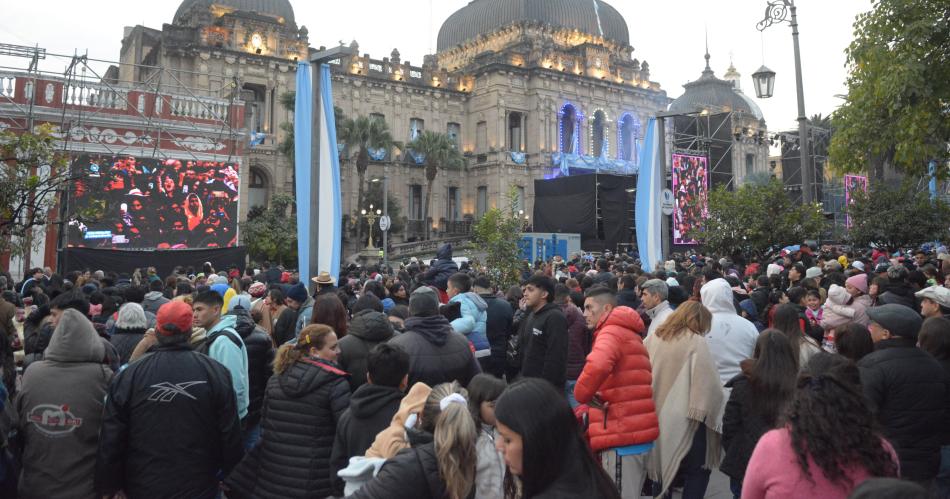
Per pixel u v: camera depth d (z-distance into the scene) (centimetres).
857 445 283
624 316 560
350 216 6041
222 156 3312
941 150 1287
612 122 7175
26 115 2912
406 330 595
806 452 293
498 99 6644
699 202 2150
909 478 482
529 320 737
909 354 500
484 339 880
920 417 483
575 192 4122
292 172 5819
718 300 688
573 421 281
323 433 504
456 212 6894
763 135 4838
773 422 498
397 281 1118
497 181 6562
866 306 857
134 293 945
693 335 598
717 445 616
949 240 2292
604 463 545
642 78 7488
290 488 490
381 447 399
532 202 6712
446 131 6838
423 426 381
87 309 747
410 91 6606
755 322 960
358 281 1598
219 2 5897
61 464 519
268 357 714
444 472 333
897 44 1270
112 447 486
